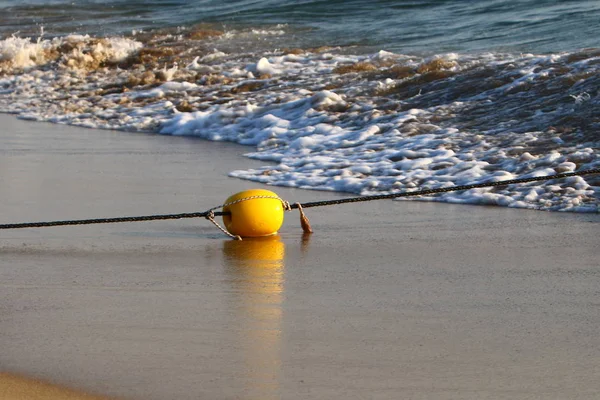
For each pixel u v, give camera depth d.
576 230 12.01
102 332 8.17
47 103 26.77
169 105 24.70
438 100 20.38
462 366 7.29
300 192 15.12
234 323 8.38
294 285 9.66
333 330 8.17
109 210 13.80
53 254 11.15
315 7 38.28
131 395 6.82
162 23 39.97
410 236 11.96
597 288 9.37
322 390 6.87
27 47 33.84
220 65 29.28
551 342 7.80
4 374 7.23
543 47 25.28
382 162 16.48
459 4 34.34
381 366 7.31
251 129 21.14
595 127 16.53
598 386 6.88
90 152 19.30
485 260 10.62
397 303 8.96
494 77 20.97
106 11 45.12
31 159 18.42
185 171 17.05
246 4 42.31
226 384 7.00
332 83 23.98
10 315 8.71
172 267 10.47
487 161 15.70
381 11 35.81
